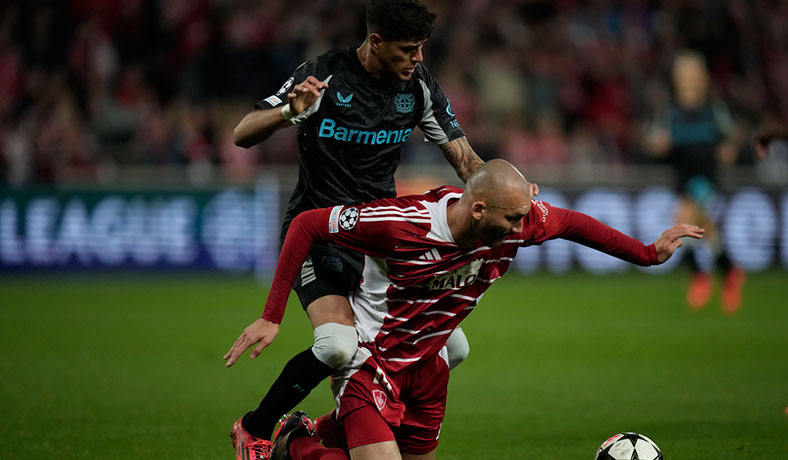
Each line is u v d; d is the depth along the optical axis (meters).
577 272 50.72
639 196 49.75
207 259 47.53
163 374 24.84
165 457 16.34
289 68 55.78
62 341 30.28
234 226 47.62
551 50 62.38
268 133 14.04
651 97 61.03
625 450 13.45
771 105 67.25
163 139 49.75
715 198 49.19
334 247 14.38
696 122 37.38
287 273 13.05
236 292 43.81
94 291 43.94
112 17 57.75
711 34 65.31
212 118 52.28
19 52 54.72
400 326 13.31
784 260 50.16
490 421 19.66
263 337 12.95
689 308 39.03
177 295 42.59
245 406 20.94
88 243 46.91
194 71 56.09
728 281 37.38
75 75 54.09
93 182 47.03
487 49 60.75
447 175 49.00
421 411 14.02
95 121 52.28
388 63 14.20
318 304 14.01
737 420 19.36
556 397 22.20
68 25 57.00
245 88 55.81
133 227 47.19
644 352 28.59
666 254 14.12
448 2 61.25
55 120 50.16
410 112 15.25
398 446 14.34
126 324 34.03
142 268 47.28
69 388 22.91
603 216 49.44
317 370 13.62
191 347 29.27
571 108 59.56
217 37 57.03
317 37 56.34
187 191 47.56
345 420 13.40
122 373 24.95
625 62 63.09
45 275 46.72
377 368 13.34
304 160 15.29
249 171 47.84
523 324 34.84
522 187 12.16
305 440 14.07
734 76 66.38
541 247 50.22
